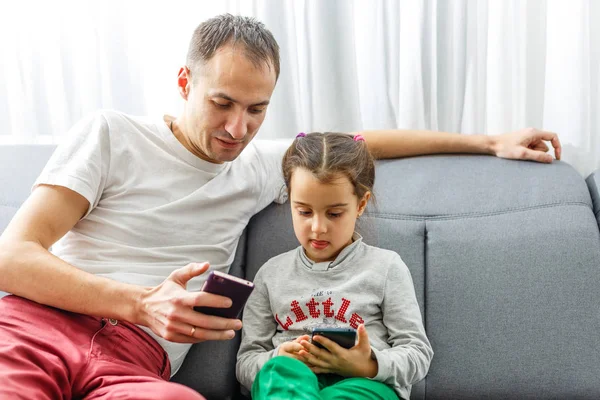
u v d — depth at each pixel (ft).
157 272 4.50
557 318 4.66
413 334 4.40
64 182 4.33
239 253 5.13
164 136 4.74
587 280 4.71
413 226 5.06
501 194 5.13
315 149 4.45
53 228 4.28
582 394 4.52
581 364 4.55
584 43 5.81
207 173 4.78
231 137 4.47
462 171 5.33
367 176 4.60
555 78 5.99
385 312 4.51
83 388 3.82
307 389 3.81
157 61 6.31
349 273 4.60
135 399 3.52
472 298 4.79
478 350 4.68
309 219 4.45
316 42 6.04
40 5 6.31
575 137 5.92
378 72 6.08
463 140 5.50
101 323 4.15
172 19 6.23
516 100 5.98
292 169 4.48
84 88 6.38
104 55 6.29
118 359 4.05
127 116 4.73
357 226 5.07
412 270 4.92
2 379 3.51
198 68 4.48
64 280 4.00
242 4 6.13
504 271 4.82
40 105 6.47
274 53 4.53
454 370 4.67
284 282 4.67
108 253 4.48
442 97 5.94
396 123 6.07
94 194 4.49
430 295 4.86
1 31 6.36
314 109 6.16
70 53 6.34
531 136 5.37
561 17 5.90
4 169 5.59
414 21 5.94
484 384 4.63
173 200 4.68
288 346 4.15
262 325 4.66
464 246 4.92
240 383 4.66
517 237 4.89
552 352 4.60
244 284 3.65
